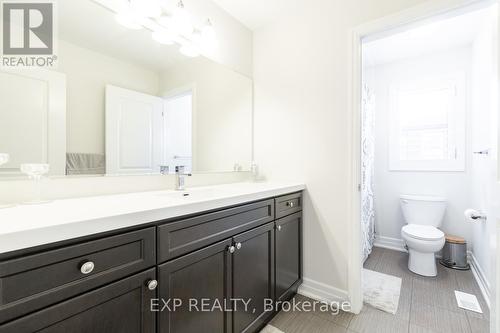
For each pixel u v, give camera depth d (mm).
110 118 1244
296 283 1708
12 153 939
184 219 910
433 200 2391
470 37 2266
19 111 962
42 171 941
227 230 1102
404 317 1521
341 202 1651
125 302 732
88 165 1157
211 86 1776
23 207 846
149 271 790
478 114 2127
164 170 1485
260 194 1305
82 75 1147
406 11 1388
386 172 2846
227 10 1866
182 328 903
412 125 2715
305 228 1804
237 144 1979
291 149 1887
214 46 1790
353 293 1585
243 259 1204
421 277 2053
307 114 1799
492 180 1059
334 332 1390
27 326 548
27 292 550
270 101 2012
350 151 1595
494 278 1013
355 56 1567
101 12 1215
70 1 1112
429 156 2629
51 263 585
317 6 1746
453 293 1786
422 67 2648
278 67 1965
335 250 1674
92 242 656
